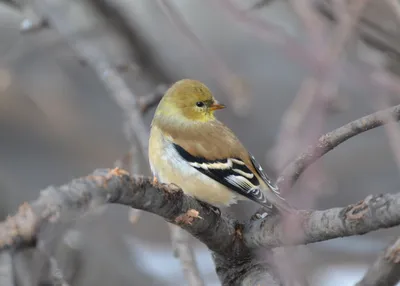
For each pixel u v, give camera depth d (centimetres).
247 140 2103
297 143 685
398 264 612
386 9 1066
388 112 730
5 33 1944
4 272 470
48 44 1600
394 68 1117
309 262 1110
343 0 777
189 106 1073
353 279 1684
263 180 979
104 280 1466
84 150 2269
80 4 1516
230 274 791
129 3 1595
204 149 1001
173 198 731
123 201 670
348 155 2161
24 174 2150
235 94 1063
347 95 1769
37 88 2122
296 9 754
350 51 954
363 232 634
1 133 2178
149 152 1075
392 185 2109
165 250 1888
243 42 2233
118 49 1585
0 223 508
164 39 1891
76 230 1324
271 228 748
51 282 488
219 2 837
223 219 785
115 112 2328
